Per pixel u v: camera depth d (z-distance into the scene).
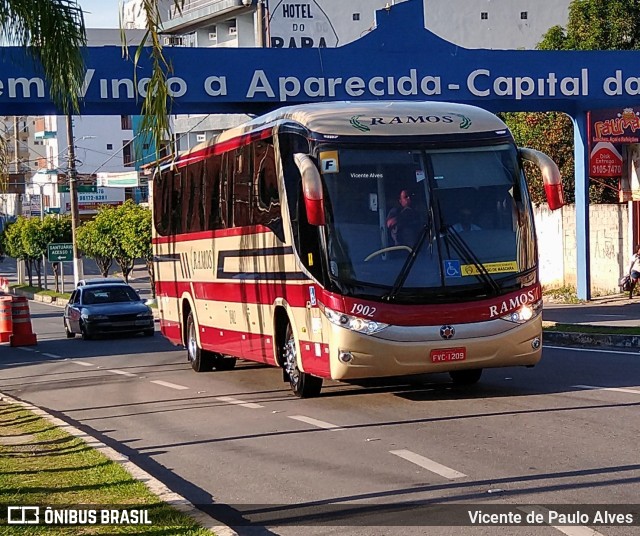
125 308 31.52
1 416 14.70
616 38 37.31
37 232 61.31
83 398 17.14
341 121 13.30
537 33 65.44
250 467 10.21
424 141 13.27
